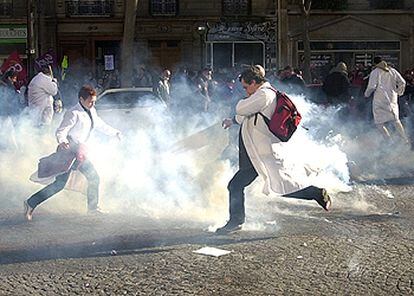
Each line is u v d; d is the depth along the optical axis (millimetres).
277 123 7453
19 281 6398
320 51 33438
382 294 5895
